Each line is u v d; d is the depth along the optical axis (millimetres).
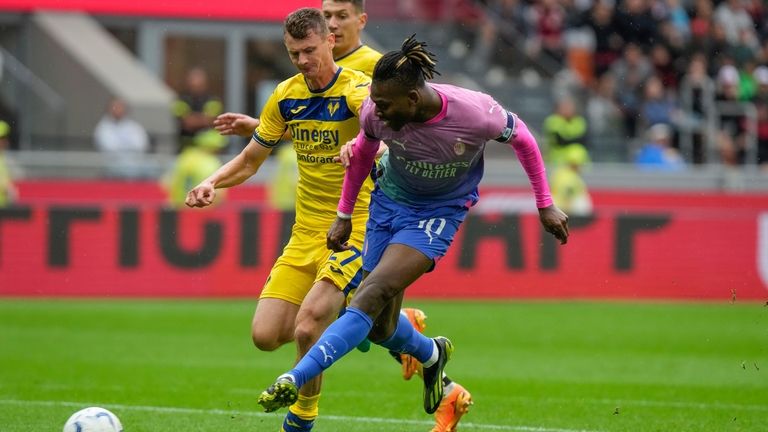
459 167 20344
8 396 28672
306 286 22969
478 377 33719
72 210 54125
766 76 80625
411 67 18844
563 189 61281
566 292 57156
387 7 84062
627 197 63594
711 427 25656
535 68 81875
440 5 84312
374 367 35719
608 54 82188
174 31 76500
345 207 21078
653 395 30578
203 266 55000
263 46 77625
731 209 63656
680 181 69938
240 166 23250
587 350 40406
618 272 57469
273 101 22812
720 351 40656
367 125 19891
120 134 66562
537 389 31422
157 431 24109
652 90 77375
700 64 78188
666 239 57781
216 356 37406
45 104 72188
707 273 58000
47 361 35594
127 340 40969
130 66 74438
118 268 54438
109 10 75500
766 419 26953
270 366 35281
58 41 74000
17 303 52031
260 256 55438
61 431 23688
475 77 81562
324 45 21938
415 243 20391
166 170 63531
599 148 76062
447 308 53094
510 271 56781
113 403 27859
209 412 26719
